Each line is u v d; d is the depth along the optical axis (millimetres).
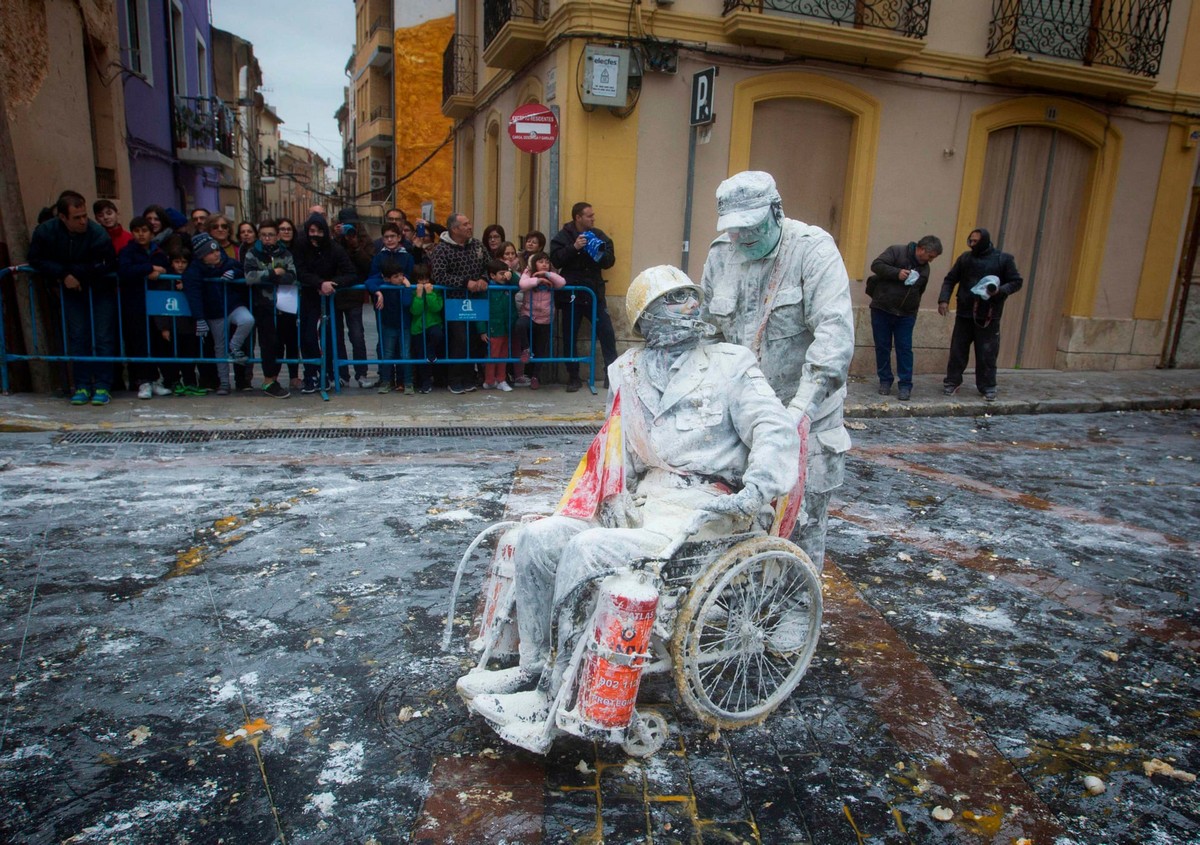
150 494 5117
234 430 6820
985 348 9203
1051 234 11242
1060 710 3100
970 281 9148
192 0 18688
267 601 3711
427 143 23844
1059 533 5133
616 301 9508
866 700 3098
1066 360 11578
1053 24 10148
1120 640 3707
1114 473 6707
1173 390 10273
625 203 9336
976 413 8984
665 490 2828
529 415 7633
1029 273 11297
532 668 2682
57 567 3990
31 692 2949
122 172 11984
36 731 2730
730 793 2545
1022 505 5688
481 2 14320
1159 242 11555
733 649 2838
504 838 2318
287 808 2410
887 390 9383
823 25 9094
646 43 8906
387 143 31891
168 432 6660
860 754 2768
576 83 9008
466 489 5418
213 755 2637
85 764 2576
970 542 4898
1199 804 2584
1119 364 11789
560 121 9320
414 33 23328
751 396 2770
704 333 2838
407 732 2795
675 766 2662
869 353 10461
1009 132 10648
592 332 8656
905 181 10211
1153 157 11242
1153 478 6590
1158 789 2650
